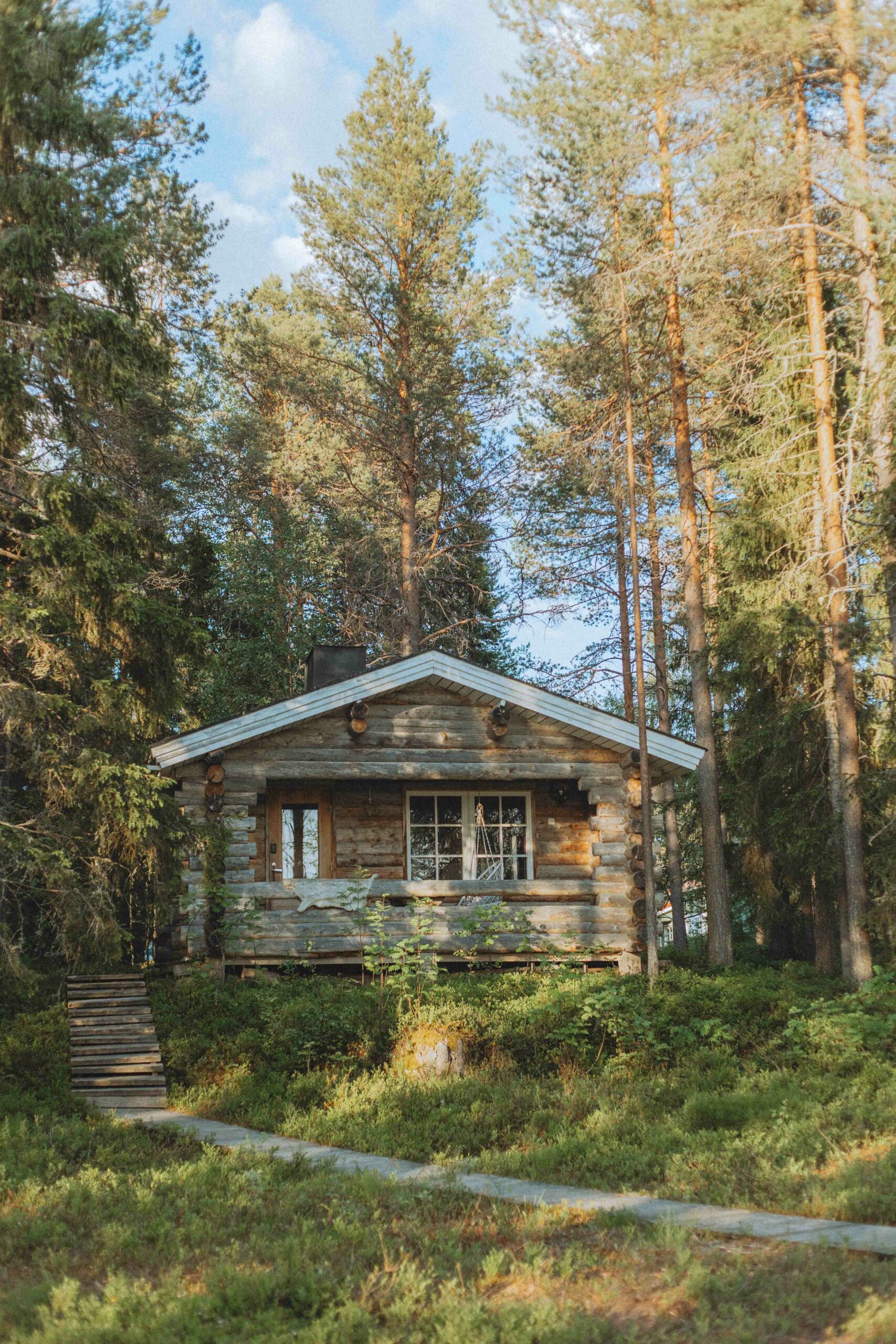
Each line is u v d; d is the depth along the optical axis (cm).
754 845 2284
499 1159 1082
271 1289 716
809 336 2116
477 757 1922
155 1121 1266
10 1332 658
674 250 2067
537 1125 1207
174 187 2403
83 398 1517
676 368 2336
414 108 2770
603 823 1948
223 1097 1330
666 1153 1072
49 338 1433
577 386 2647
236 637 3070
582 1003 1530
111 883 1536
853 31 1773
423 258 2778
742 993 1636
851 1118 1159
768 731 2170
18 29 1420
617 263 2178
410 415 2712
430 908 1881
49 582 1483
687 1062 1413
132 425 2230
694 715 2300
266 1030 1496
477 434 3017
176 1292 714
